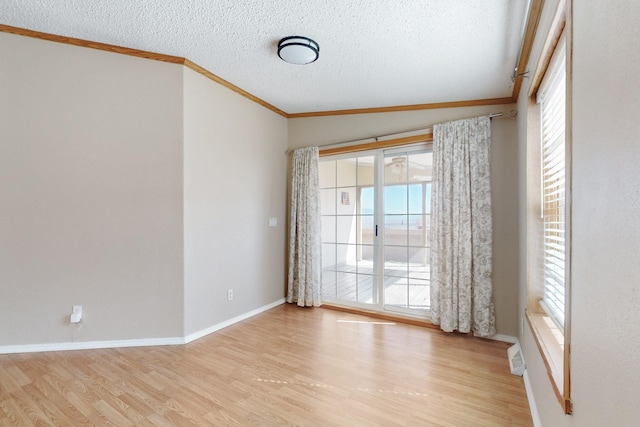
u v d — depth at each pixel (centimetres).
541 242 210
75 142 248
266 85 310
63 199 246
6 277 238
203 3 193
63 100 245
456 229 292
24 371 216
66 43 244
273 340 278
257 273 356
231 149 320
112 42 246
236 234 327
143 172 261
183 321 269
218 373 218
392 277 344
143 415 171
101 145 253
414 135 324
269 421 168
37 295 244
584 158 95
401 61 251
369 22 204
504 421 170
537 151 212
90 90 250
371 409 179
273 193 381
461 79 273
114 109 255
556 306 175
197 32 226
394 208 343
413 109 332
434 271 305
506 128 287
